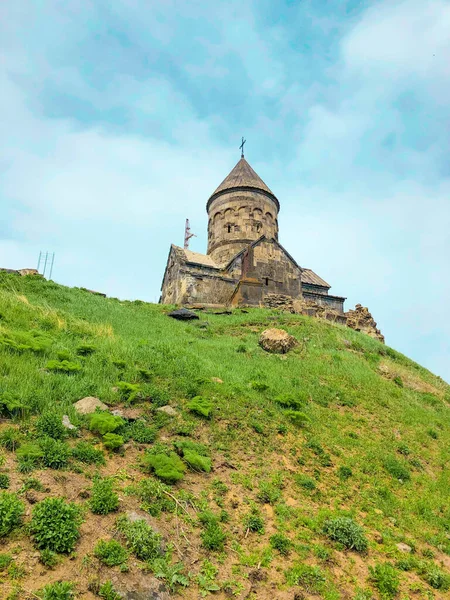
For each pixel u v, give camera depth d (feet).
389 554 23.50
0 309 45.19
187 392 34.42
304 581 19.67
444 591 21.74
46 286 67.92
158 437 27.84
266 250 103.40
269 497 25.18
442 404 53.42
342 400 43.88
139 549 18.25
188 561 19.08
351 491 28.94
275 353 54.49
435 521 28.25
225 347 53.01
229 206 115.34
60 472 21.40
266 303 86.53
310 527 23.63
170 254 110.63
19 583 15.23
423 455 37.58
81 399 29.22
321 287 118.62
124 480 22.61
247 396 37.09
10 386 27.73
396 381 55.31
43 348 35.45
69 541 17.26
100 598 15.75
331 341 62.95
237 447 29.63
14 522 17.37
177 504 22.11
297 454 31.32
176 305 82.58
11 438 22.43
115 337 45.24
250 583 18.92
